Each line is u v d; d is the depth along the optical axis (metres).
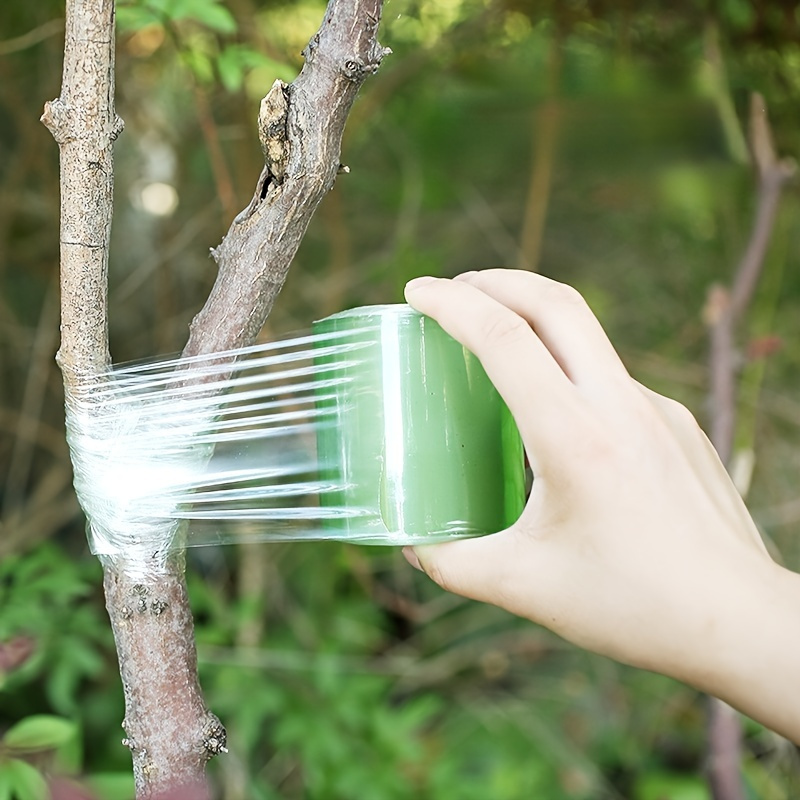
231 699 1.83
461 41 2.09
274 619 2.30
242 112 2.04
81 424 0.75
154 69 2.10
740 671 0.73
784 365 2.52
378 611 2.46
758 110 1.84
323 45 0.72
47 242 2.25
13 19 1.96
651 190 2.53
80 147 0.70
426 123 2.42
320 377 0.85
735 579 0.74
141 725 0.74
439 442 0.84
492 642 2.54
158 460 0.76
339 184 2.25
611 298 2.61
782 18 1.95
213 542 0.85
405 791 1.91
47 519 2.19
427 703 2.01
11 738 0.98
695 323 2.53
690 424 0.84
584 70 2.37
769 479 2.45
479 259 2.63
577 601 0.77
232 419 0.85
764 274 2.40
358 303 2.34
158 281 2.30
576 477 0.76
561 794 2.25
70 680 1.48
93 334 0.74
